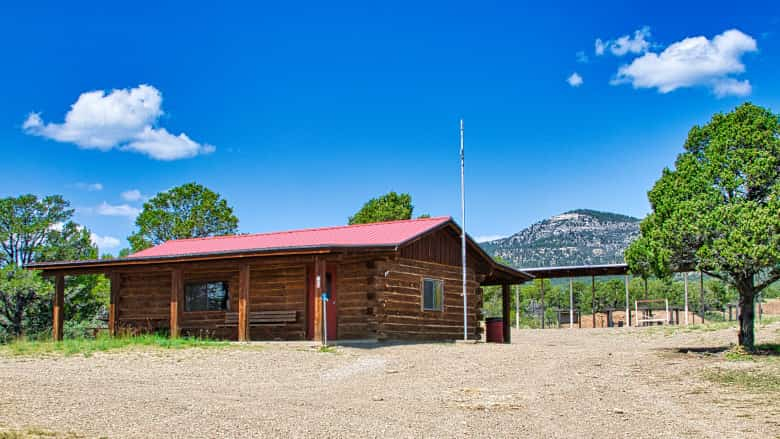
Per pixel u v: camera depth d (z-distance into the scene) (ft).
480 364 52.21
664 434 29.32
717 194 56.75
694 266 58.29
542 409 34.76
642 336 89.10
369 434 28.07
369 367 49.34
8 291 126.41
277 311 73.00
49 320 132.67
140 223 169.27
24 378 41.22
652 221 60.80
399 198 160.25
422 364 51.39
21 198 140.77
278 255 64.18
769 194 56.08
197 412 31.40
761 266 53.62
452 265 79.00
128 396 35.40
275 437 27.02
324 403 35.12
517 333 111.55
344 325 70.13
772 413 34.24
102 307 137.08
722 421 32.24
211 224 174.81
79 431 27.04
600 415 33.40
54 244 142.92
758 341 67.26
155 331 79.25
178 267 70.49
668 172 61.67
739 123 58.65
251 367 48.39
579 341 86.99
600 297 194.29
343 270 71.00
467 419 31.73
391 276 69.67
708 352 60.34
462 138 80.07
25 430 26.71
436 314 75.15
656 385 43.45
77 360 50.34
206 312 77.46
